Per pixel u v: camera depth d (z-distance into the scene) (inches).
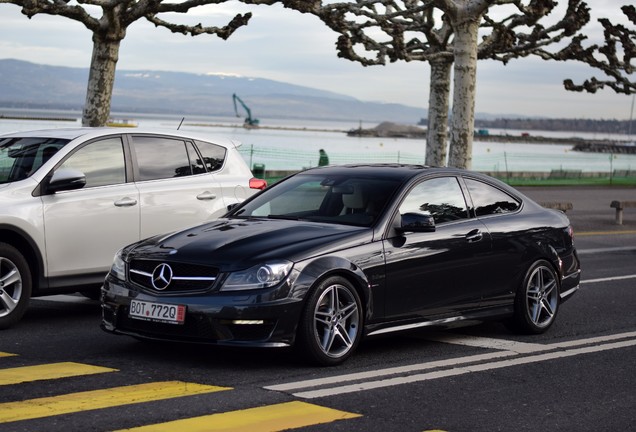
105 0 642.8
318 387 266.2
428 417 240.4
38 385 258.8
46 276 354.9
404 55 877.2
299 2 764.6
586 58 973.2
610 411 252.5
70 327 353.7
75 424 221.0
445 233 328.2
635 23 976.3
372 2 786.8
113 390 254.7
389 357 313.3
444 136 958.4
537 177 1957.4
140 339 302.2
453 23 780.6
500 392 270.2
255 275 278.2
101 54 685.9
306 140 5388.8
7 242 351.6
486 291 342.0
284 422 228.4
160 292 284.8
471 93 783.7
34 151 371.2
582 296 468.8
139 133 392.8
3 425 218.8
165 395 250.8
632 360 320.8
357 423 231.6
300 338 285.0
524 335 361.7
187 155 405.4
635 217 1033.5
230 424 224.4
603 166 3459.6
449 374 290.4
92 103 690.8
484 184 356.8
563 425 237.5
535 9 782.5
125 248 307.1
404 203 322.3
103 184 374.0
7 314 345.4
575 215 1027.9
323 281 288.7
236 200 412.2
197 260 283.1
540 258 363.3
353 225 311.9
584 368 306.2
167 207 388.2
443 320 327.0
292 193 336.2
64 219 358.0
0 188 350.6
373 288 302.8
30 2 624.4
